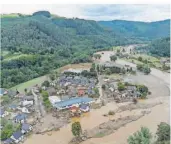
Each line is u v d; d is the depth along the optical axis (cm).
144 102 9238
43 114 8312
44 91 10381
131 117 7762
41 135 6950
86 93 10162
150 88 10925
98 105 8906
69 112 8331
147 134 5038
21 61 13275
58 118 7956
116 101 9319
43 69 13675
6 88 11119
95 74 13000
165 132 5422
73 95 10019
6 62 12712
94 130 6962
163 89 10769
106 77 12769
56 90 10606
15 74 12106
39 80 12456
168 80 12212
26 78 12350
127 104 8994
